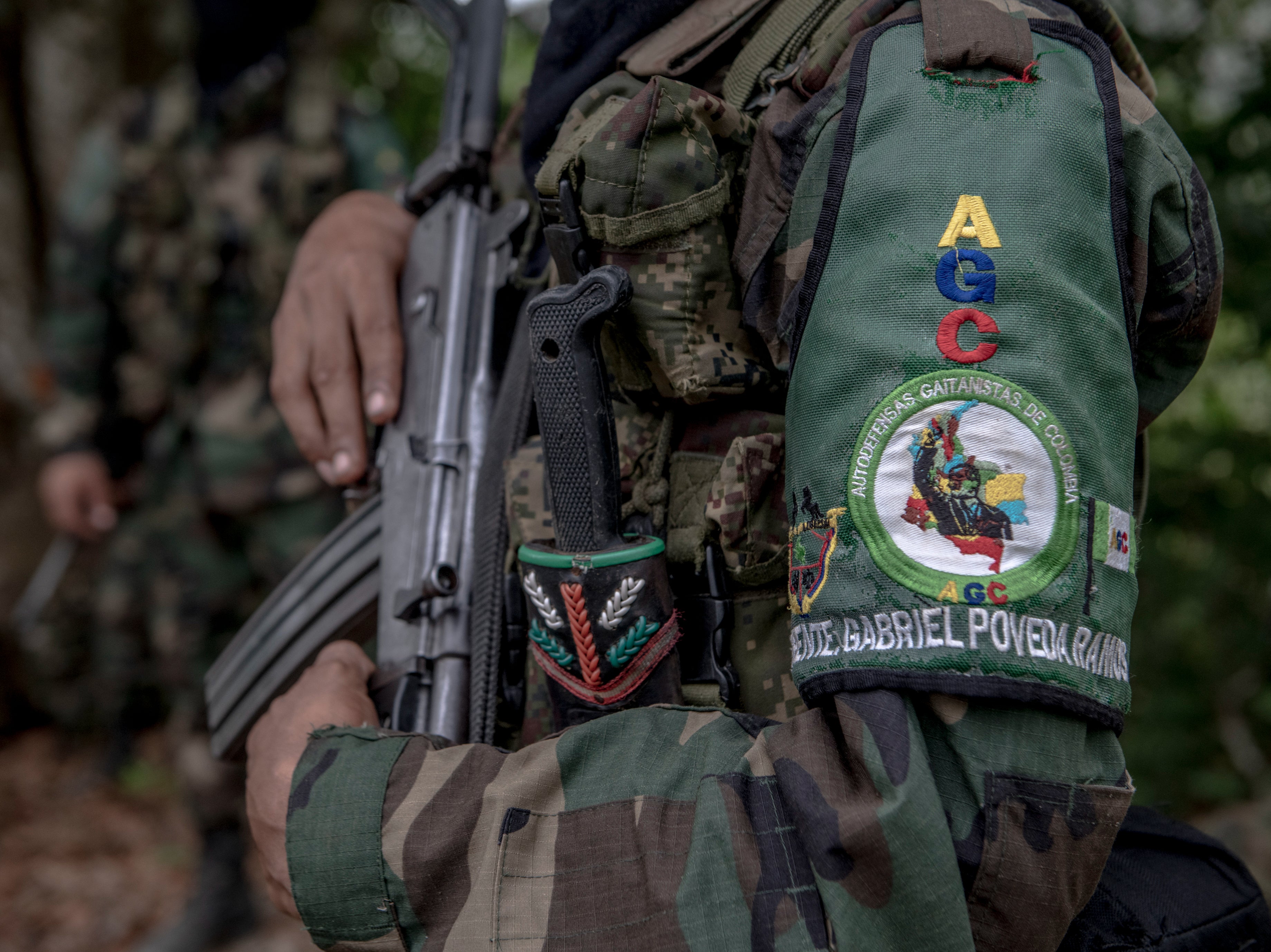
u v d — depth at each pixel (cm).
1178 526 292
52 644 369
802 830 64
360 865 72
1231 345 274
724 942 63
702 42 84
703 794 68
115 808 331
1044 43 71
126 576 256
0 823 323
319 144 231
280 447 230
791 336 73
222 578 235
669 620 79
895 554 63
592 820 70
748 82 83
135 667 270
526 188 111
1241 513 277
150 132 233
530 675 92
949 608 62
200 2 229
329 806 75
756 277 77
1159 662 295
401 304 114
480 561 96
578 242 81
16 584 392
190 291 232
